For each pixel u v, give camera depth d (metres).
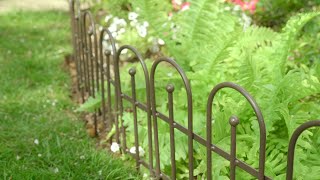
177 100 1.29
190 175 1.03
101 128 1.47
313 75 1.17
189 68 1.41
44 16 2.60
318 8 1.73
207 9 1.38
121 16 1.93
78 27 1.63
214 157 1.06
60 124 1.48
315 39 1.58
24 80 1.78
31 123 1.48
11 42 2.18
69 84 1.80
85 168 1.23
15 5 2.87
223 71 1.25
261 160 0.85
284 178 0.97
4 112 1.54
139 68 1.41
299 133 0.78
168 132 1.19
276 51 1.22
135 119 1.19
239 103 1.10
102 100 1.39
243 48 1.30
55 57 2.02
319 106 1.14
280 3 1.82
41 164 1.27
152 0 1.40
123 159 1.27
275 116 1.04
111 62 1.91
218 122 1.07
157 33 1.44
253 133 1.10
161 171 1.14
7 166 1.25
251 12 1.83
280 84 1.05
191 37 1.41
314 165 1.02
